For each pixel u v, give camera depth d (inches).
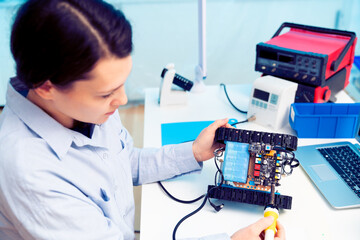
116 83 22.7
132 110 100.7
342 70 49.0
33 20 20.0
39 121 25.6
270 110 43.8
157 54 98.6
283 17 95.1
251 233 27.4
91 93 22.6
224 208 32.8
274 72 48.5
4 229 25.9
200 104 50.9
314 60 43.6
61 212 23.8
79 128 29.8
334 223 30.7
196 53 99.3
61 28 19.8
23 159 23.4
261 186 32.7
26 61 21.0
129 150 37.6
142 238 30.0
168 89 49.3
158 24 94.5
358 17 92.8
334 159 37.9
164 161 36.3
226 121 35.5
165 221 31.6
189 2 92.0
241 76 103.0
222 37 97.4
